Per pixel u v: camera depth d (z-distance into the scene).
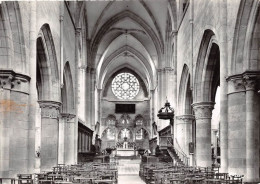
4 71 15.22
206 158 24.45
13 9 15.41
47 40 21.97
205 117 24.59
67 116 30.44
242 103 16.25
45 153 22.98
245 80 15.94
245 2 15.59
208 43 22.88
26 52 16.52
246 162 15.82
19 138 16.00
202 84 24.48
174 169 20.00
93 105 47.78
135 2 43.94
